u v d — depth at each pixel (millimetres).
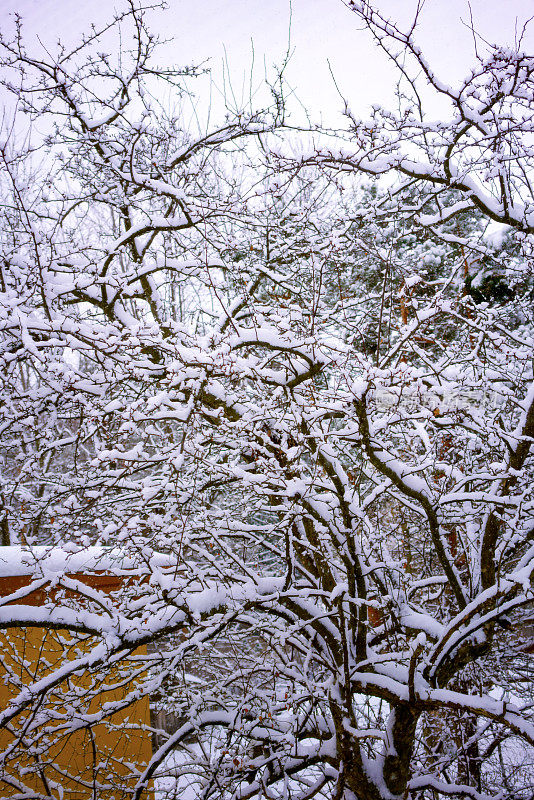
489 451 6605
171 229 6539
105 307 6883
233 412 5902
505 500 5293
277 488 6102
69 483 5793
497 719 5074
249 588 5445
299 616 6145
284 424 5309
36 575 4879
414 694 5391
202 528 5324
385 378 4754
